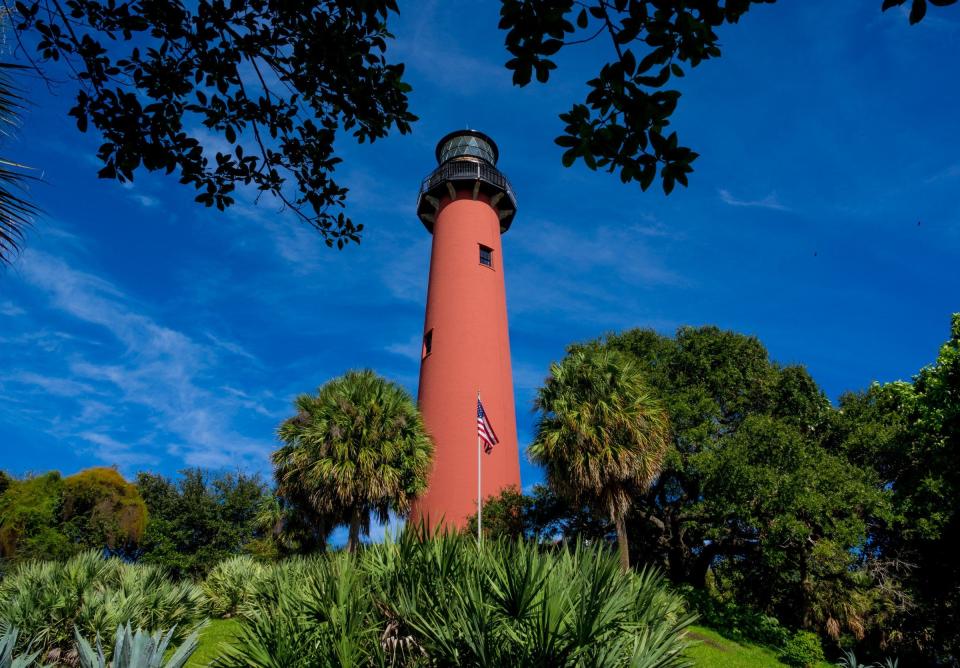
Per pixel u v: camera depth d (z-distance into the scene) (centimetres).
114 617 1052
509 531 1672
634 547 2025
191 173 404
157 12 350
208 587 1664
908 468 1775
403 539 693
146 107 375
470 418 1977
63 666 1007
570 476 1327
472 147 2673
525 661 495
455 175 2455
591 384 1381
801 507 1525
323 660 560
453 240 2341
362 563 711
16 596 1082
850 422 1898
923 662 1709
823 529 1573
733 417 2053
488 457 1941
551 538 1788
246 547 3009
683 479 1955
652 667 529
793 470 1605
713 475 1650
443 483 1884
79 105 364
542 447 1369
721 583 2012
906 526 1709
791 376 1966
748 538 1811
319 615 609
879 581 1741
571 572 608
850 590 1639
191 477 3142
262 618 612
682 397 1931
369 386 1575
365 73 394
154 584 1259
